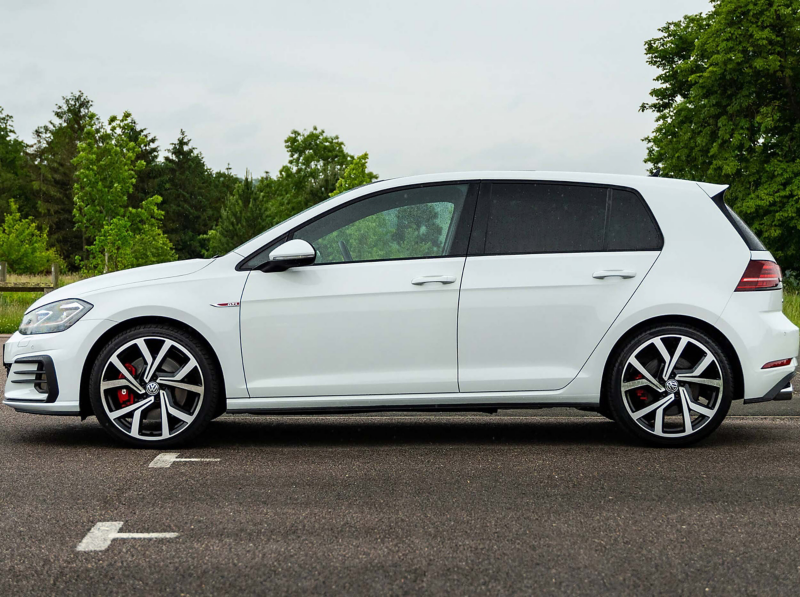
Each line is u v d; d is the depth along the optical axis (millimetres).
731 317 5168
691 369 5199
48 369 5164
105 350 5145
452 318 5129
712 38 35938
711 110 36031
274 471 4598
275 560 3105
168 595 2766
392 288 5125
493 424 6250
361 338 5125
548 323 5152
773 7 34156
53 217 80938
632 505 3879
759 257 5297
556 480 4387
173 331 5156
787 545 3270
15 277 36188
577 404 5258
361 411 5195
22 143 88000
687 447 5266
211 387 5172
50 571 2988
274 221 65625
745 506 3854
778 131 36500
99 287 5301
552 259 5195
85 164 31922
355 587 2834
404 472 4578
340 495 4066
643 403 5242
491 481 4363
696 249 5262
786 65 34750
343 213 5293
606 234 5270
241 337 5133
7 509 3793
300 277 5152
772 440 5488
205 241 89750
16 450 5160
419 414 6766
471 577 2928
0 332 16500
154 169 84188
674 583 2865
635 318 5156
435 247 5219
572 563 3070
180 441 5184
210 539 3355
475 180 5336
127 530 3477
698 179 38000
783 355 5234
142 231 33281
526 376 5168
